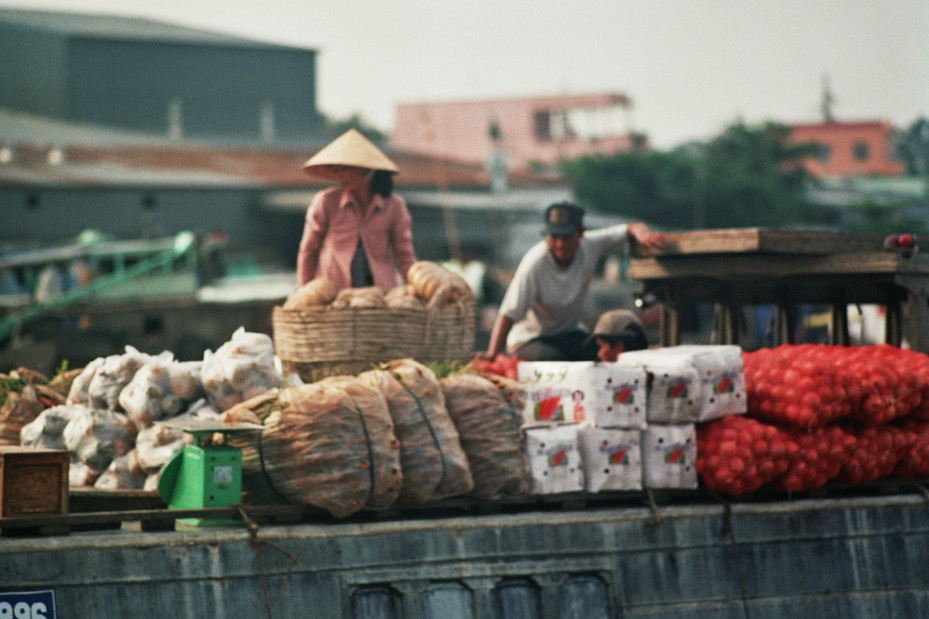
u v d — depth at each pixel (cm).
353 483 923
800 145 10306
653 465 1056
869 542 1116
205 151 7819
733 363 1075
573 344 1362
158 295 3756
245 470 938
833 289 1380
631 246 1364
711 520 1062
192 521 938
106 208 6444
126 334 3591
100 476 994
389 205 1315
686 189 8750
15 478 866
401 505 965
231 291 3731
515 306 1327
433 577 963
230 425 918
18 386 1073
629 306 4703
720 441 1059
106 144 7756
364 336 1101
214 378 989
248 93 9488
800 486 1086
